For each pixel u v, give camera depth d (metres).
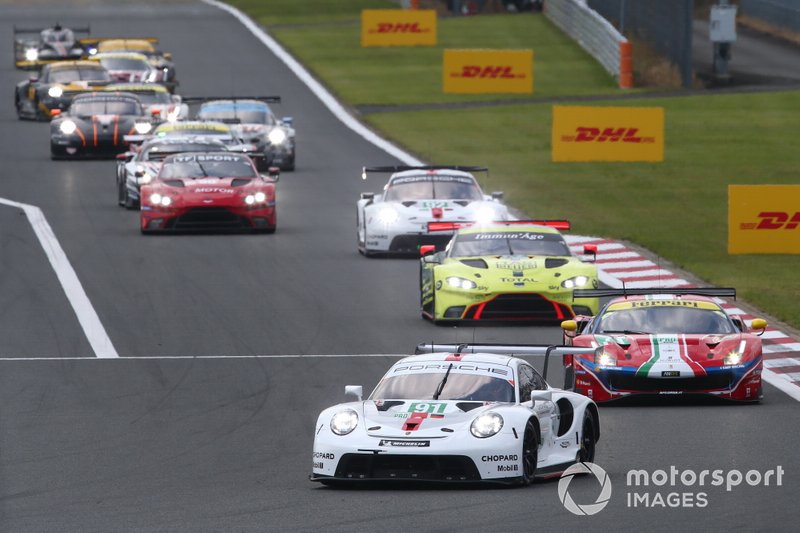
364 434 49.81
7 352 80.31
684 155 166.00
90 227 123.12
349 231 123.56
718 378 66.81
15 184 145.75
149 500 49.31
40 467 55.34
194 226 119.50
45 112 191.12
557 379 74.00
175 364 77.00
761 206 112.31
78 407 67.12
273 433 61.53
